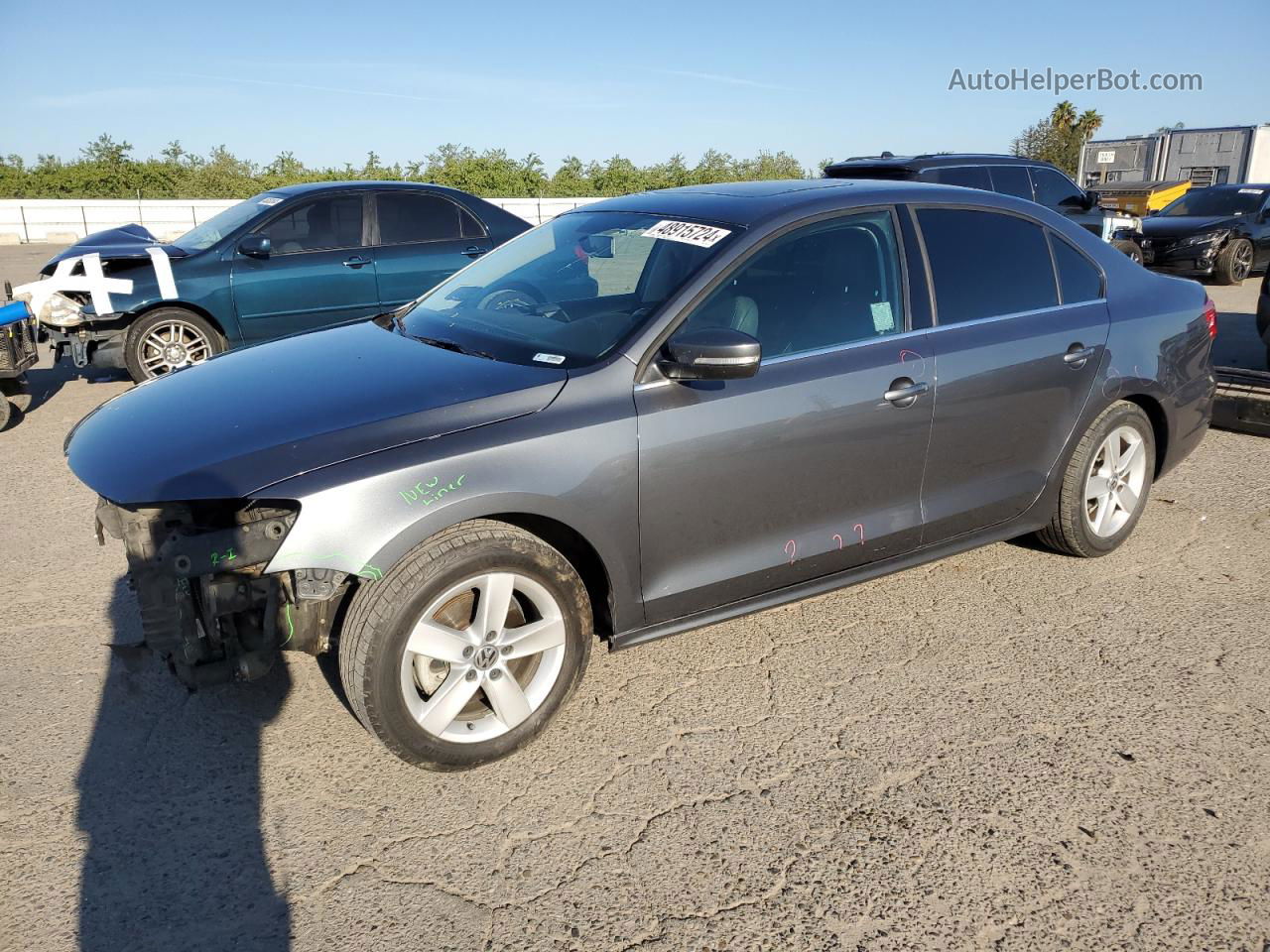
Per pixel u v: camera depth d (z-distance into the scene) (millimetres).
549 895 2436
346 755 3023
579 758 3016
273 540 2578
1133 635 3789
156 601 2715
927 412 3566
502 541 2799
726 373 2926
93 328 7648
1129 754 3023
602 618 3213
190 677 2762
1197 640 3746
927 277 3680
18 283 15828
